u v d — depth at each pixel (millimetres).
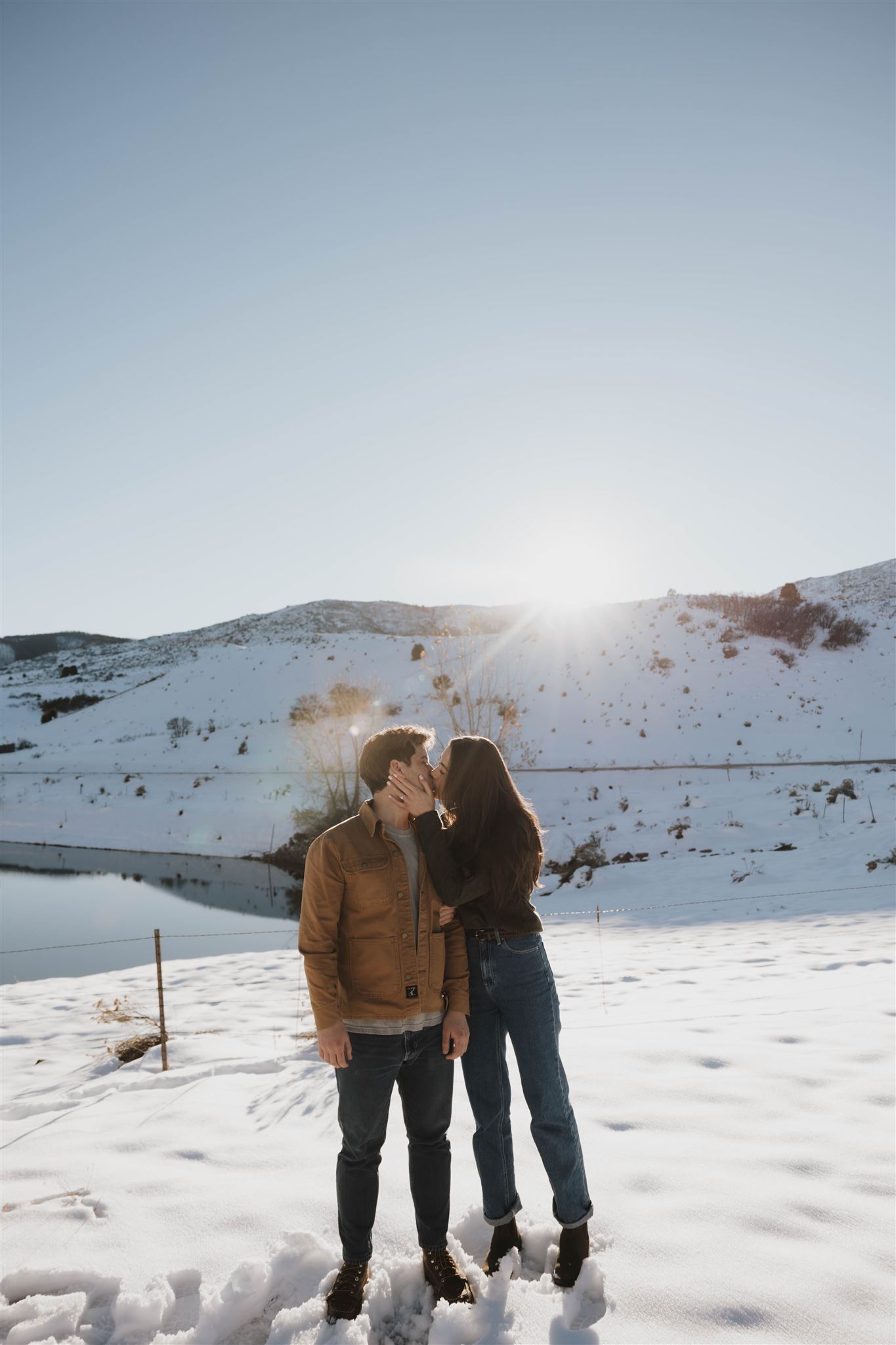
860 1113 3701
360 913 2695
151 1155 3818
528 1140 3633
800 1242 2676
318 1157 3658
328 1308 2498
